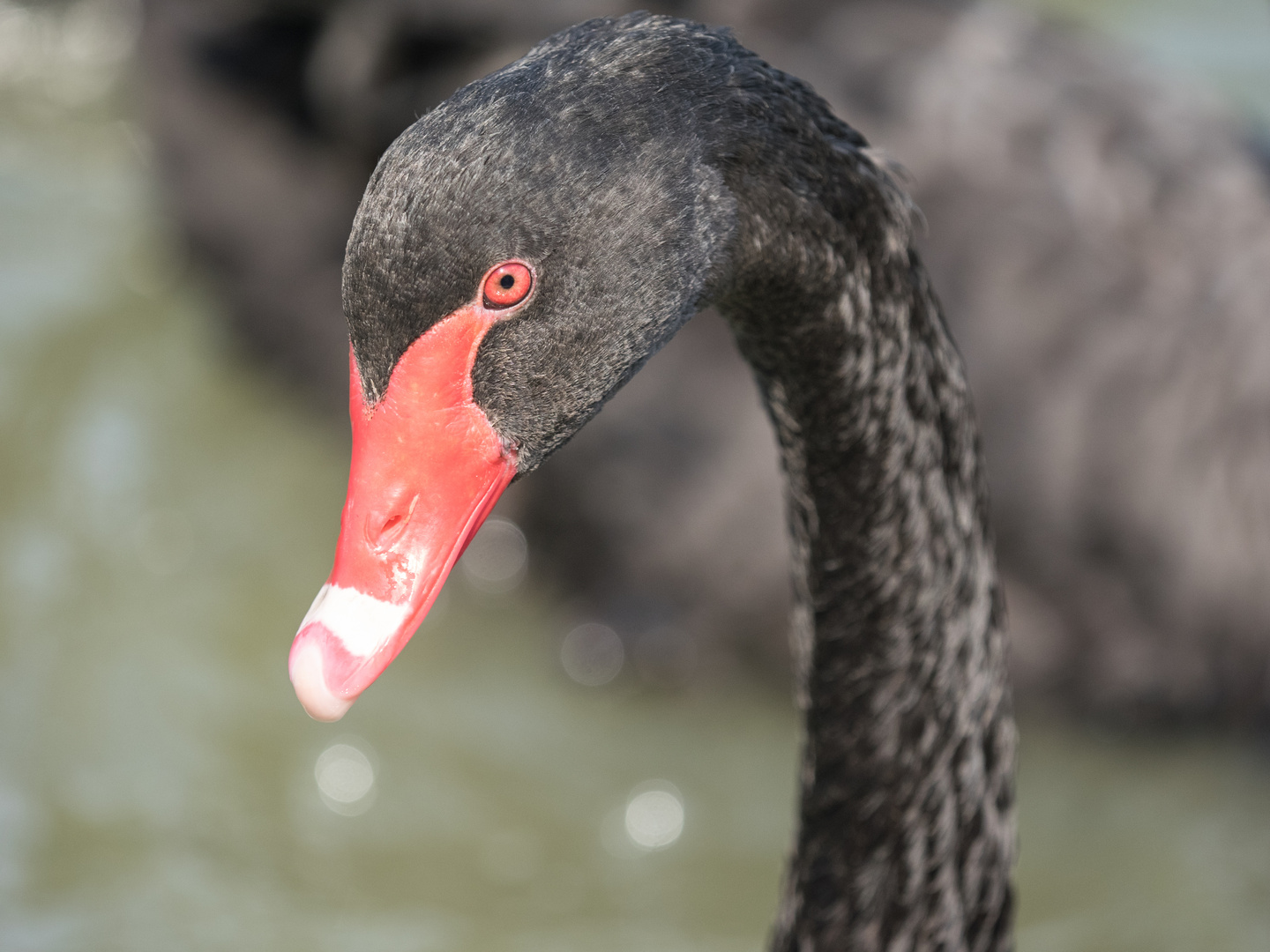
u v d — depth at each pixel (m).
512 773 7.04
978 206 7.31
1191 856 6.59
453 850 6.68
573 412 3.13
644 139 2.97
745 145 3.06
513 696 7.43
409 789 6.92
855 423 3.51
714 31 3.16
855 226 3.27
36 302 9.29
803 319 3.33
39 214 9.99
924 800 4.02
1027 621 7.00
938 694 3.93
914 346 3.55
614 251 2.99
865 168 3.30
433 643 7.67
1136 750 7.14
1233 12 11.14
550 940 6.26
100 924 6.14
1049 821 6.81
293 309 8.67
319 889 6.45
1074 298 7.09
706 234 3.06
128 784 6.78
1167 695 7.04
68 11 10.87
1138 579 6.95
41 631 7.44
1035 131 7.52
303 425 8.80
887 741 3.96
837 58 7.75
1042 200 7.32
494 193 2.88
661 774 7.07
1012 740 4.20
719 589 7.19
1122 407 6.93
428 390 3.04
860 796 4.04
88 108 10.77
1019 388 6.97
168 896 6.30
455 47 8.29
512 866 6.61
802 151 3.14
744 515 7.05
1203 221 7.33
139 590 7.75
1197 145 7.68
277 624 7.65
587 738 7.25
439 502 3.13
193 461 8.48
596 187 2.94
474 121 2.89
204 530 8.09
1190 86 8.34
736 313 3.39
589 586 7.61
